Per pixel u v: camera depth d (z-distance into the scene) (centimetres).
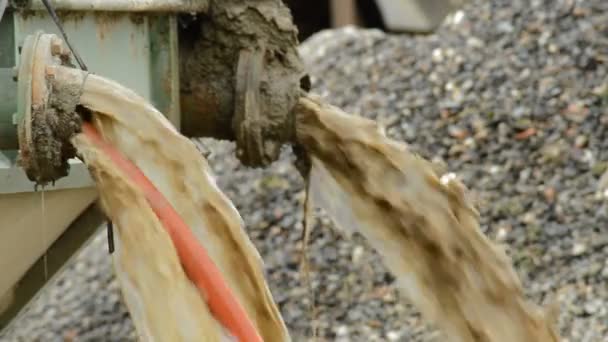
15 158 1053
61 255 1164
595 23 2533
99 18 1142
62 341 2059
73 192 1108
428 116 2409
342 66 2677
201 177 1027
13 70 977
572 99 2348
